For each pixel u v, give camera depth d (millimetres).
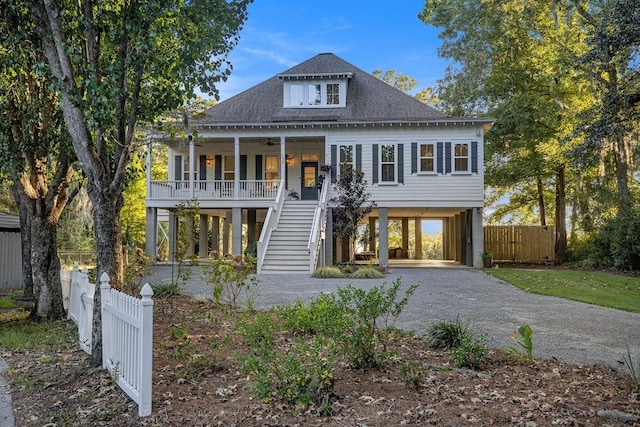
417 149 20109
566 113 22031
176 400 4590
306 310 6684
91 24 5688
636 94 12039
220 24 6348
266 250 17469
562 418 3914
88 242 26969
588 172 24312
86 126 5801
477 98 25312
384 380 4891
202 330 7645
